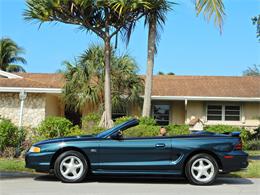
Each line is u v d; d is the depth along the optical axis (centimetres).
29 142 1497
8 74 2242
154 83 2494
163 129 1117
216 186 999
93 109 2197
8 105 2070
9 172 1180
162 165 994
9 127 1491
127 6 1532
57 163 997
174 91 2353
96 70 2070
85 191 888
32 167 1002
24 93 2011
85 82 2078
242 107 2370
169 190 924
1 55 4838
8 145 1497
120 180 1077
